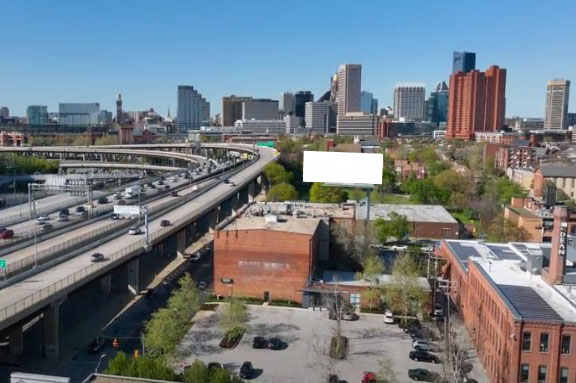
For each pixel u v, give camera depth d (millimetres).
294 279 95188
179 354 72875
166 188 195500
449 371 66688
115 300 95938
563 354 59031
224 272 97375
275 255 95625
